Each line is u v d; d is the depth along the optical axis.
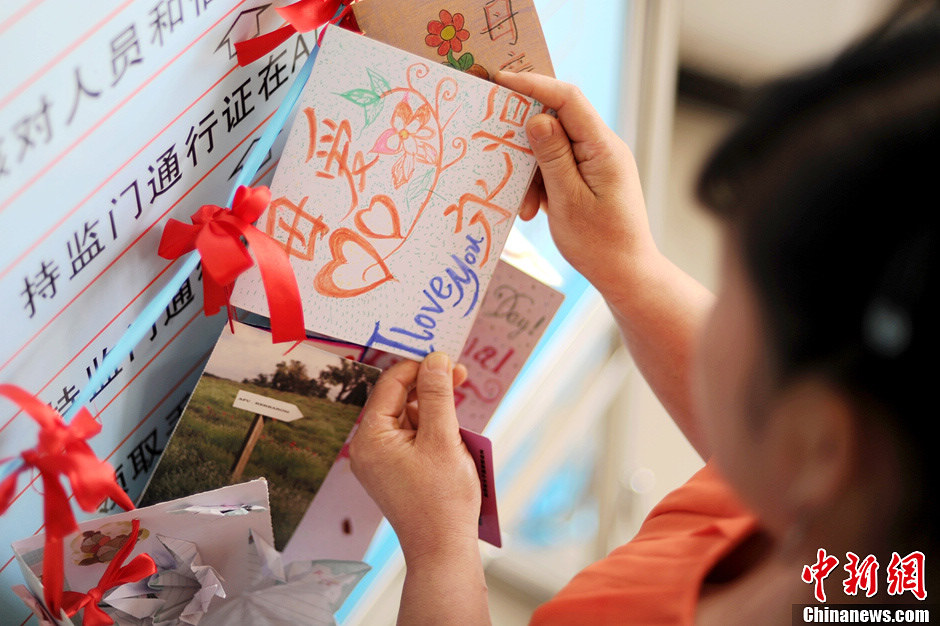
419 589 0.61
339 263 0.67
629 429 1.56
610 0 1.17
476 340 0.84
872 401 0.37
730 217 0.40
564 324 1.36
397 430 0.67
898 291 0.34
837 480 0.40
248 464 0.71
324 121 0.65
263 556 0.66
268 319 0.73
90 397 0.62
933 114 0.33
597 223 0.72
